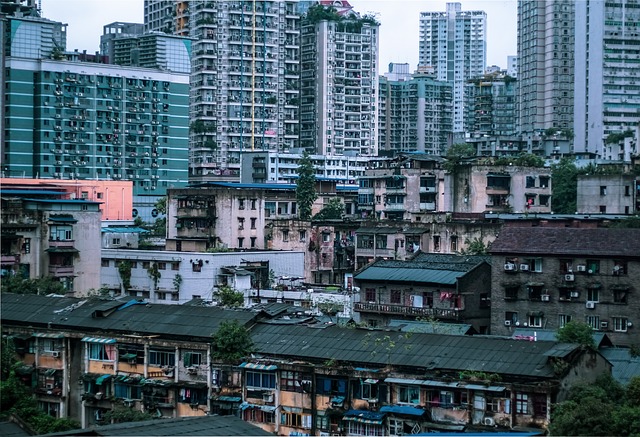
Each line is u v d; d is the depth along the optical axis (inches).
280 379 2901.1
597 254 3718.0
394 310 3909.9
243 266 4845.0
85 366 3230.8
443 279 3858.3
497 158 6107.3
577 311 3745.1
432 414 2677.2
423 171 6289.4
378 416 2716.5
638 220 4719.5
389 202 6363.2
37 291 4099.4
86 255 4589.1
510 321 3846.0
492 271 3895.2
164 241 6013.8
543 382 2568.9
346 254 5487.2
